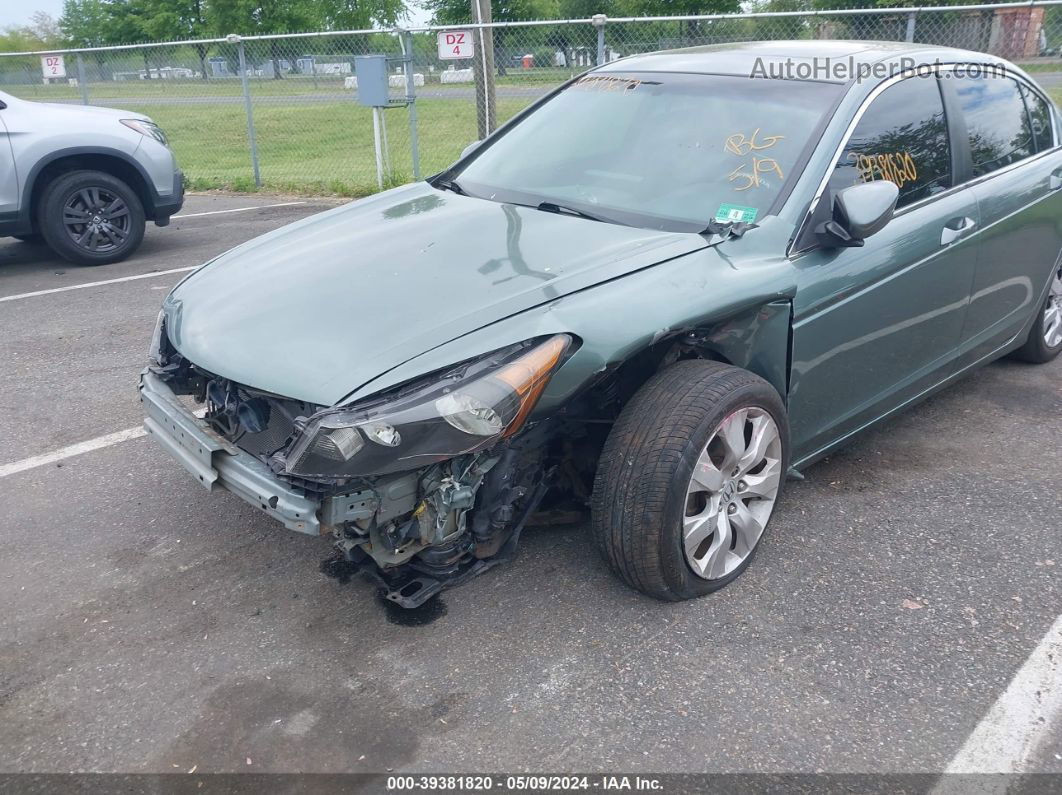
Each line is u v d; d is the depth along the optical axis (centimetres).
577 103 411
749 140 349
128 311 642
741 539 316
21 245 881
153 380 318
